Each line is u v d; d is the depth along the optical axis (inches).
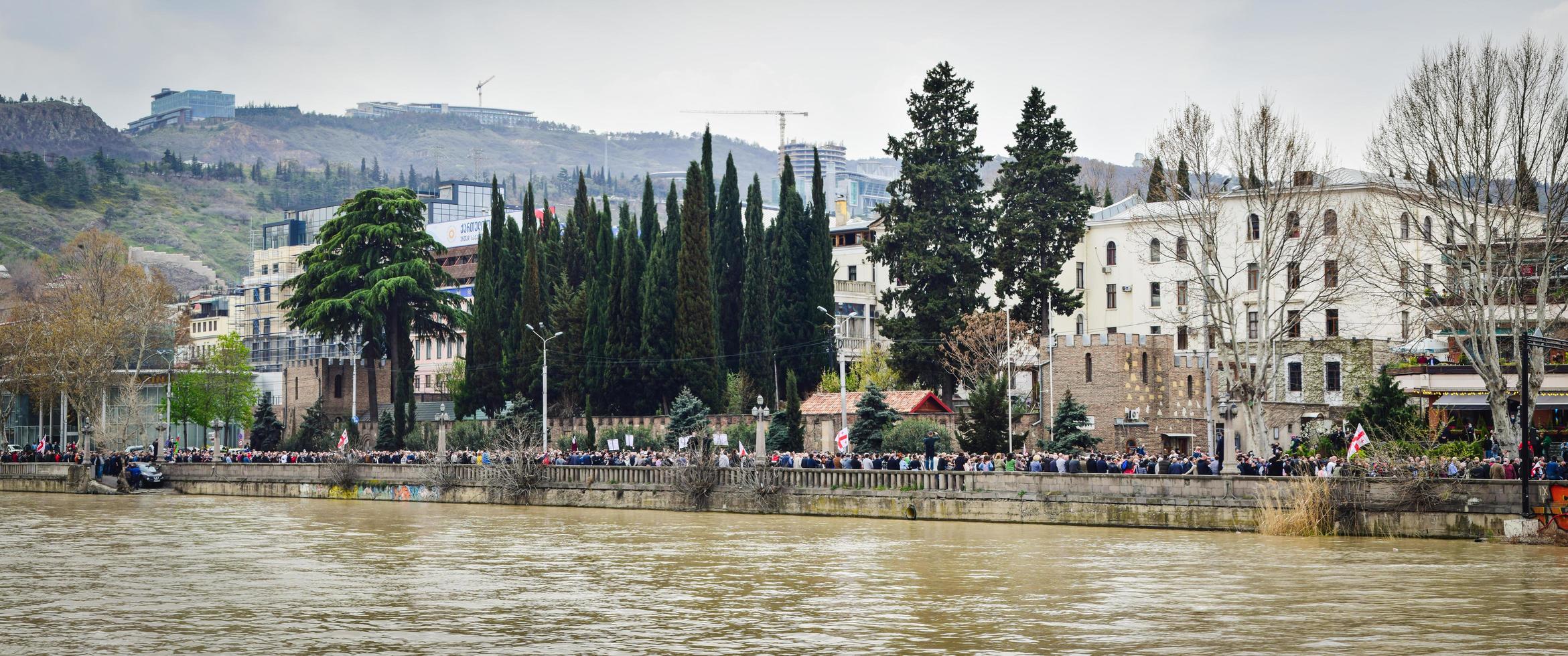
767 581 1923.0
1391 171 2723.9
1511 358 3080.7
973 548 2240.4
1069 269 5246.1
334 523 2859.3
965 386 4175.7
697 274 4315.9
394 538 2551.7
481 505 3366.1
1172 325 4928.6
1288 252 4133.9
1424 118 2655.0
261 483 3789.4
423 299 4985.2
